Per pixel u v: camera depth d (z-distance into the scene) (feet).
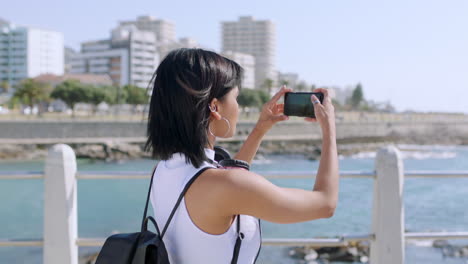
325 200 4.27
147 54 401.29
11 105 263.49
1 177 8.55
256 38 568.41
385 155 8.73
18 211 66.03
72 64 417.08
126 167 145.59
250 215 4.18
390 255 8.77
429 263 37.86
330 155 4.48
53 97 231.71
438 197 73.26
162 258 4.21
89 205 68.33
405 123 261.24
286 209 4.11
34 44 431.02
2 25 477.36
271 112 6.05
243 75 4.97
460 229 50.85
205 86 4.50
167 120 4.52
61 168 8.52
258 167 147.74
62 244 8.55
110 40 410.31
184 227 4.33
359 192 72.74
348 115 312.91
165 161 4.72
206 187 4.23
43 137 157.79
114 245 4.39
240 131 188.44
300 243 8.87
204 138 4.49
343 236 8.98
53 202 8.53
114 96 250.37
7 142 152.56
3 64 428.97
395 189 8.75
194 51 4.68
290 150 192.95
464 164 155.12
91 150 165.37
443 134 275.59
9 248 43.57
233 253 4.32
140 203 70.13
